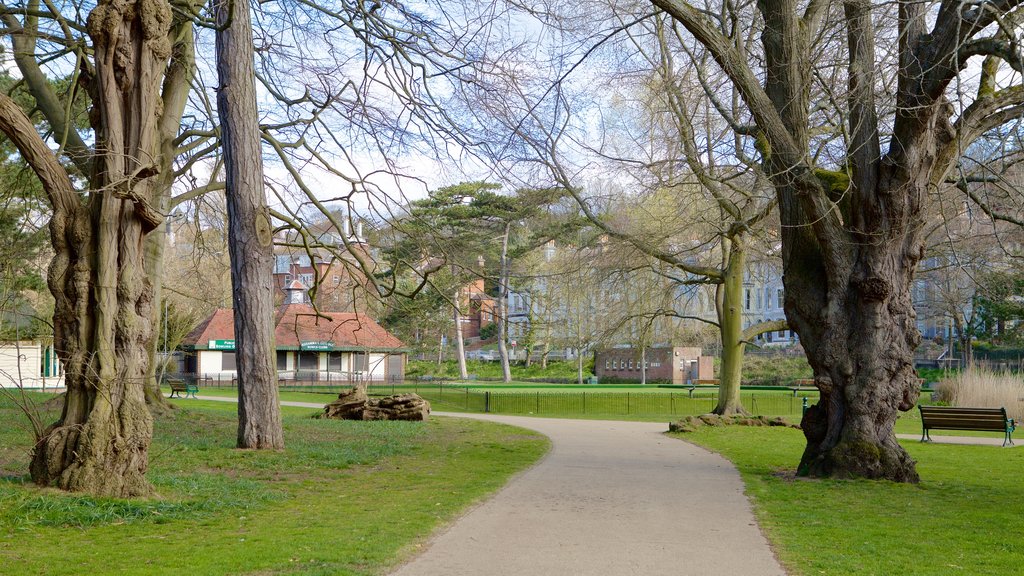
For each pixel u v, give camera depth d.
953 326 55.50
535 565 7.50
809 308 14.60
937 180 14.38
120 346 10.60
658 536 8.95
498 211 42.25
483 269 22.02
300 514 10.09
